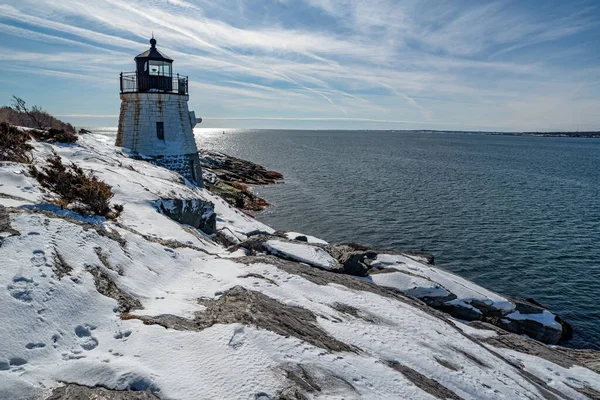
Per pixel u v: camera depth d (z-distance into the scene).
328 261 13.23
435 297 13.84
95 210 10.19
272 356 5.54
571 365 11.12
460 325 12.48
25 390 4.10
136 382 4.48
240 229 20.97
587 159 109.06
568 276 23.75
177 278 8.59
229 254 12.33
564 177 67.00
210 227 17.86
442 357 7.79
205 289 8.11
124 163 18.92
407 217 36.56
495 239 30.30
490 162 94.62
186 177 25.73
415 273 14.98
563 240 30.22
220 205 24.25
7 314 4.93
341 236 30.72
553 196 48.19
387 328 8.45
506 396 7.12
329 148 141.38
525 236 31.11
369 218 36.00
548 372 10.19
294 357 5.69
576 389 9.54
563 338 17.17
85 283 6.22
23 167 11.52
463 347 8.96
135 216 12.09
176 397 4.38
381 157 103.69
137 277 7.54
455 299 14.23
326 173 66.31
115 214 11.00
